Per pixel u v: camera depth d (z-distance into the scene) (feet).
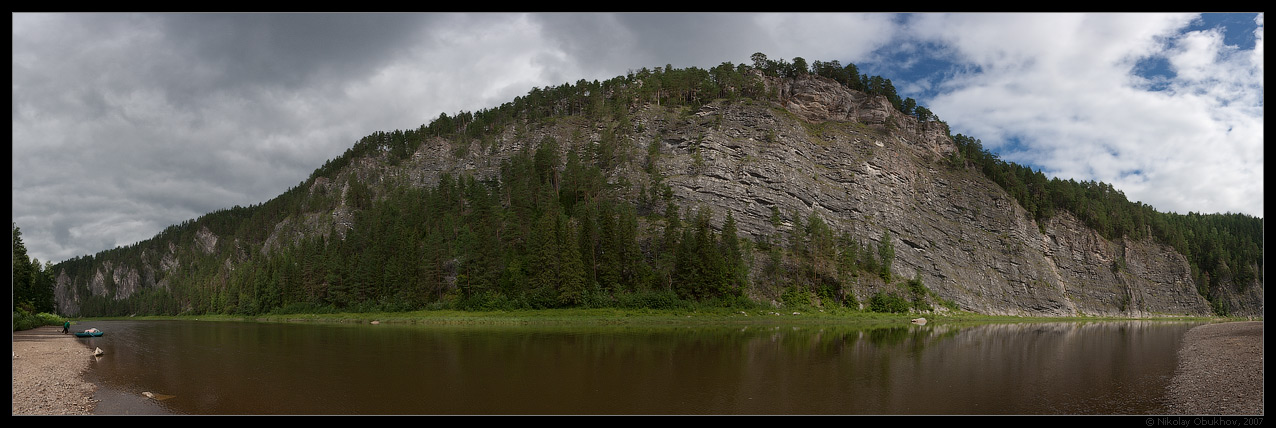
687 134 602.85
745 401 116.47
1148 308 618.44
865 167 577.02
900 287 462.19
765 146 576.61
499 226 486.79
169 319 633.20
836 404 114.32
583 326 320.91
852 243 472.44
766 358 176.45
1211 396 117.39
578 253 394.73
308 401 115.14
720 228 484.74
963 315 470.39
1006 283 561.02
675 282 404.16
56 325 400.06
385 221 569.23
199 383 133.80
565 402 115.03
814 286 433.89
